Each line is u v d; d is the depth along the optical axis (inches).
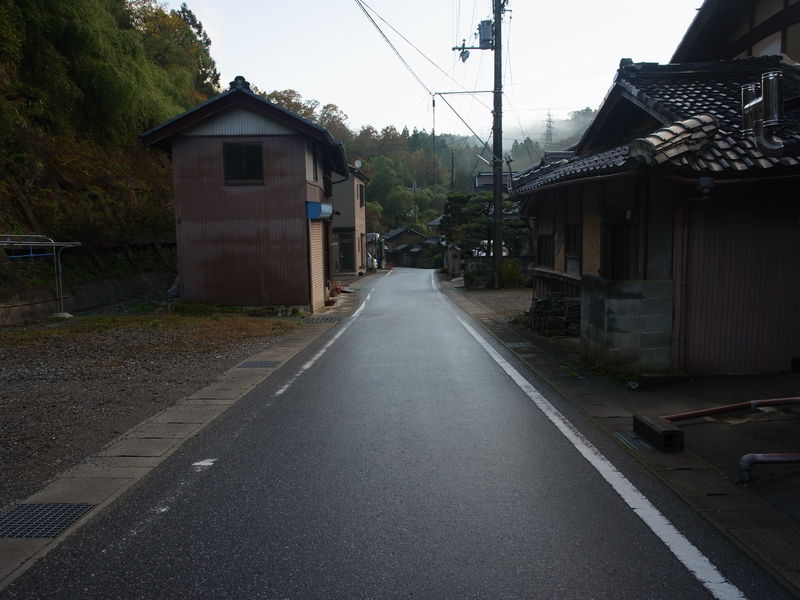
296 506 150.4
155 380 305.6
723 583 112.3
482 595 109.8
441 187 3314.5
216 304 630.5
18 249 596.4
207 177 619.8
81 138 797.2
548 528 136.2
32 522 143.2
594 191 398.0
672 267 282.7
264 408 249.4
